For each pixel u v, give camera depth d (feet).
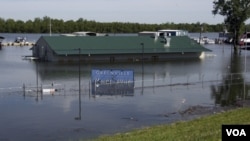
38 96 154.81
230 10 456.86
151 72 251.80
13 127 105.70
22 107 133.18
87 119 116.06
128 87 175.63
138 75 234.58
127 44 357.82
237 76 230.27
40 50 348.38
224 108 135.03
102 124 109.91
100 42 350.84
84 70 260.21
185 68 280.31
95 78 177.78
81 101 144.46
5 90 171.01
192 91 172.14
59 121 113.09
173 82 201.77
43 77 223.92
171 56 364.58
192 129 82.07
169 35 431.02
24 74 239.30
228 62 329.52
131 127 106.52
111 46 347.36
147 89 174.81
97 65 295.48
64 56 320.50
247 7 453.99
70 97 152.66
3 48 523.70
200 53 377.91
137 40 369.71
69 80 208.95
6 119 114.93
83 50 328.90
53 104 138.62
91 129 104.06
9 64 302.25
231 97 158.30
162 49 362.74
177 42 381.40
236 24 460.96
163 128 89.61
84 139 92.27
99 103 141.08
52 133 99.71
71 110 128.88
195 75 236.02
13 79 215.31
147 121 114.21
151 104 140.87
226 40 628.28
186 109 132.87
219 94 165.27
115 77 177.78
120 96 155.53
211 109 133.39
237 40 465.88
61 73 243.40
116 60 338.13
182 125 91.25
